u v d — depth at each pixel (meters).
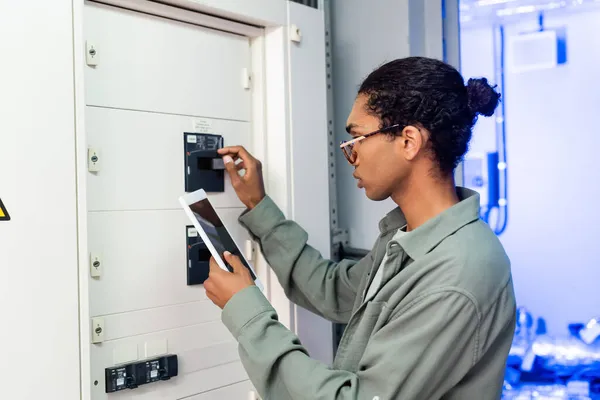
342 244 1.59
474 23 1.47
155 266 1.09
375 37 1.52
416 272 0.84
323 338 1.36
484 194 1.47
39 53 0.85
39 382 0.84
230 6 1.14
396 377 0.77
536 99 1.40
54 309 0.86
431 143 0.87
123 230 1.04
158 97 1.10
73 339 0.88
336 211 1.59
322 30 1.36
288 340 0.87
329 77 1.58
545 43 1.38
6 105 0.82
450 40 1.48
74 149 0.89
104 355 1.00
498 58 1.45
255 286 0.95
